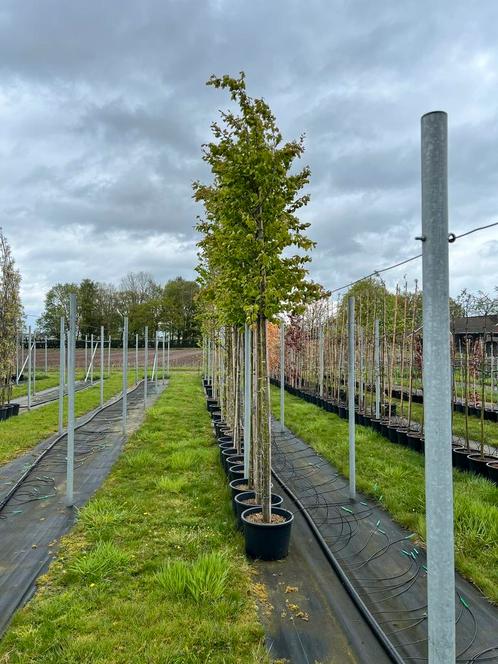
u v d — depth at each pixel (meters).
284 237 4.51
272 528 4.29
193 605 3.45
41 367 34.97
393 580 4.00
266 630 3.24
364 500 6.02
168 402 16.05
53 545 4.65
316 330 15.81
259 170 4.44
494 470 6.39
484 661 2.97
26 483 6.78
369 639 3.18
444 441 1.92
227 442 8.15
